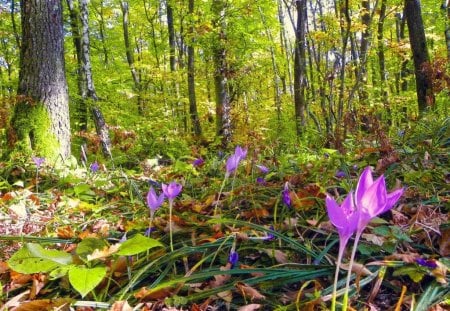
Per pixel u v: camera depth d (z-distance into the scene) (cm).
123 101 1381
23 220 307
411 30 887
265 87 1945
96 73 1485
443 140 383
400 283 174
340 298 158
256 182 342
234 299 174
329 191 298
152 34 1911
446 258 176
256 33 1225
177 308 167
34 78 620
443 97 706
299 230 234
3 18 1591
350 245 202
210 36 1120
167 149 850
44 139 607
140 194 348
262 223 259
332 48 1138
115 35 1891
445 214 220
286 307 155
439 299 152
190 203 297
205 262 212
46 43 623
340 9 1066
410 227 208
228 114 1155
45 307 162
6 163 529
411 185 278
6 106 631
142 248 157
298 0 1160
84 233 254
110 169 595
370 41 1145
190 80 1370
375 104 954
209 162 506
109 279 181
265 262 205
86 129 1116
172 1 1282
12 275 201
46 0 629
